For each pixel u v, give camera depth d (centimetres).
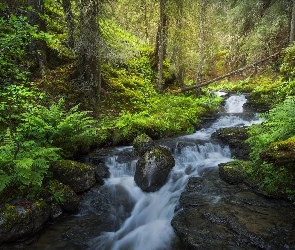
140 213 746
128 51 1332
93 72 1176
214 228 584
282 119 746
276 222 579
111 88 1338
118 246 634
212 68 2592
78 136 911
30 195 672
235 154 958
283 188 661
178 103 1412
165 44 1551
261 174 726
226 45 2216
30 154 712
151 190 806
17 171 649
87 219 713
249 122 1302
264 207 641
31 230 625
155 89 1570
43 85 1111
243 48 2045
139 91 1452
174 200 750
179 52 1543
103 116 1158
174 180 836
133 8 1470
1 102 843
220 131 1082
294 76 1440
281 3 1697
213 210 643
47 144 848
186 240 562
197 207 672
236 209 641
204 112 1405
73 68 1234
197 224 604
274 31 1891
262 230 554
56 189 716
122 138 1044
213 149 1010
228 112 1555
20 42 640
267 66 1941
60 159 849
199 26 1551
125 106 1295
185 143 1015
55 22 1386
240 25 1958
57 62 1255
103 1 1091
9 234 594
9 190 668
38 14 1069
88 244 632
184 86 1747
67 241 634
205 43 1653
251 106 1541
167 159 851
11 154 712
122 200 786
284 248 502
